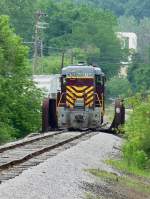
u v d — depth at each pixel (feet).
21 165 159.74
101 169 172.76
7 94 347.77
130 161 210.79
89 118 319.88
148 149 231.91
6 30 367.86
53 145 212.84
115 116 319.47
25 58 371.15
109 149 229.25
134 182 167.53
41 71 614.75
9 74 362.53
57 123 326.65
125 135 282.97
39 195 118.83
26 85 367.25
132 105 250.16
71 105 320.50
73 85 320.70
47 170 149.59
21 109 354.95
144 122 235.81
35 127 362.12
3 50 360.89
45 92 403.13
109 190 143.84
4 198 112.68
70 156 184.03
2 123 333.83
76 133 285.23
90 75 320.50
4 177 136.56
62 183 134.41
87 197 126.62
